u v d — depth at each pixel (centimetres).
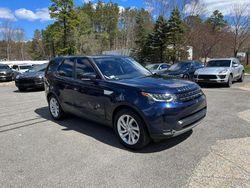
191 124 438
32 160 421
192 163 385
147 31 4000
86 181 346
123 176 355
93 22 7819
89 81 519
